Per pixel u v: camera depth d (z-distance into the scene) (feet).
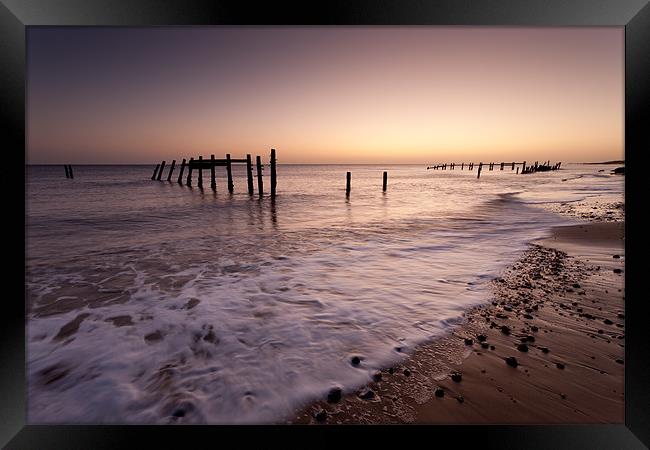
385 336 10.07
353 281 15.28
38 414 7.16
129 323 11.27
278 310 12.15
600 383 7.75
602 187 72.54
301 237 25.95
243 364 8.77
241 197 60.59
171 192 69.72
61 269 17.75
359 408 7.10
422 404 7.16
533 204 45.24
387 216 37.27
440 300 12.82
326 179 147.74
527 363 8.53
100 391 7.84
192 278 16.03
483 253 20.15
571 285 14.23
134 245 23.52
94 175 160.76
